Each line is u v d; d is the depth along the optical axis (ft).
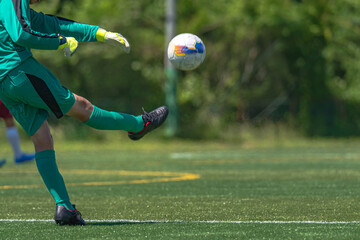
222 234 60.08
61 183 68.54
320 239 56.90
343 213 76.89
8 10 64.90
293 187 114.01
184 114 344.49
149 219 72.59
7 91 66.39
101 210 81.92
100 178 138.00
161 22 354.33
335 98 358.02
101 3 344.49
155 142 317.22
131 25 341.82
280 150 258.98
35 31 67.05
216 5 357.00
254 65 353.92
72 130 321.73
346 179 130.31
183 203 89.45
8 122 156.66
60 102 66.59
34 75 65.72
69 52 66.23
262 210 80.33
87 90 339.16
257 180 129.49
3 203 91.09
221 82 355.36
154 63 344.08
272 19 342.23
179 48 73.77
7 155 240.12
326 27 358.23
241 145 308.40
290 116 350.23
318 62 358.43
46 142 68.39
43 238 59.16
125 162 193.57
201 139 326.44
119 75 338.95
